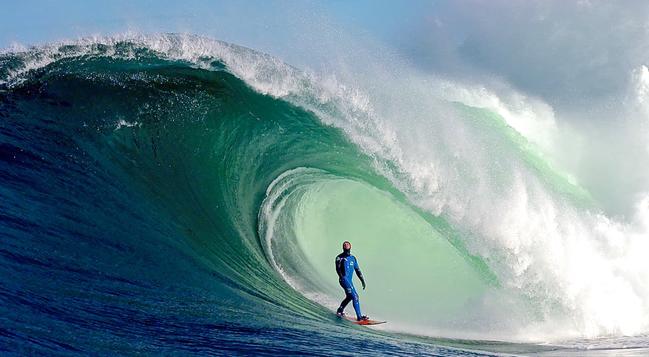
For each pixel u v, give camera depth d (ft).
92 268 108.99
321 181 164.25
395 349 102.89
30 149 140.05
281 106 169.99
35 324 86.89
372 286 152.15
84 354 81.25
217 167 154.71
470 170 158.10
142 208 134.51
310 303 131.23
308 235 162.71
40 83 161.38
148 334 91.25
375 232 160.04
